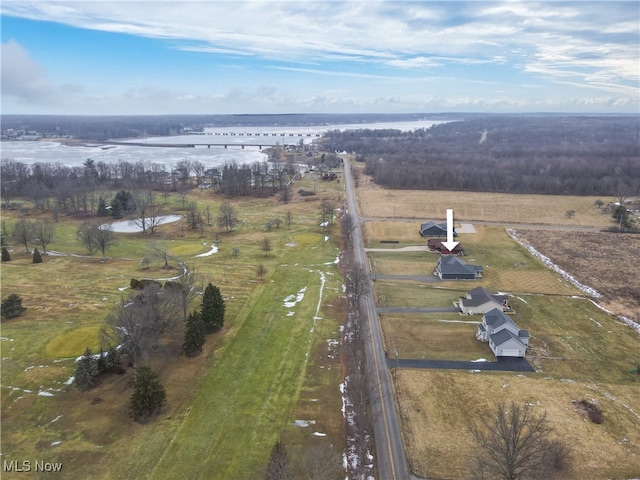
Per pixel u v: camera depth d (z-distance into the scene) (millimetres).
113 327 53094
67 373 51625
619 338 62875
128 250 99750
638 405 48344
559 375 53812
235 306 70688
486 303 69688
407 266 92062
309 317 67625
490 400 48719
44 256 94125
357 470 38969
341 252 100125
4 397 47344
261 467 38844
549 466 38281
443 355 58188
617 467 39469
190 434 42594
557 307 72562
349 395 49281
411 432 43750
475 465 39219
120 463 38812
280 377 52344
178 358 55594
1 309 64688
